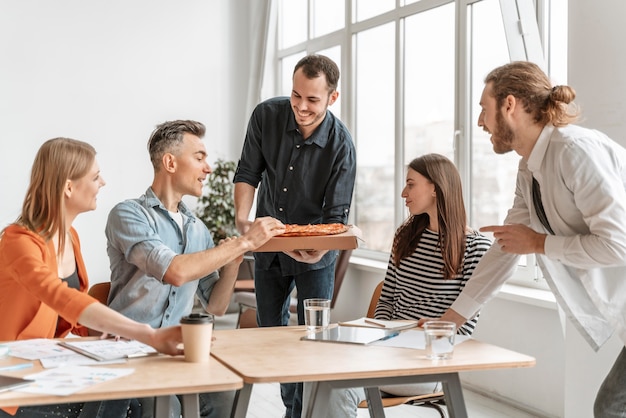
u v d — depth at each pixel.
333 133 3.34
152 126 7.09
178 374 1.82
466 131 4.72
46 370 1.86
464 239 2.82
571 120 2.27
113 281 2.62
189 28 7.22
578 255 2.16
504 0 3.81
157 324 2.60
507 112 2.28
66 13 6.72
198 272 2.42
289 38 7.14
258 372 1.84
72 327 2.54
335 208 3.34
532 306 4.00
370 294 5.68
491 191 4.53
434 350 2.01
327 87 3.09
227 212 7.03
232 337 2.33
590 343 2.41
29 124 6.61
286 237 2.62
